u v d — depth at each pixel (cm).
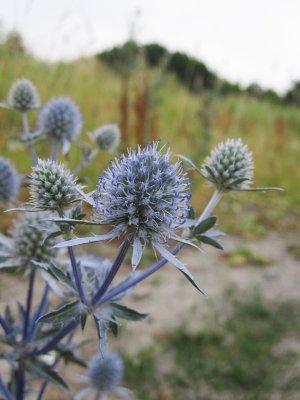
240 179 7
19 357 7
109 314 6
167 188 6
